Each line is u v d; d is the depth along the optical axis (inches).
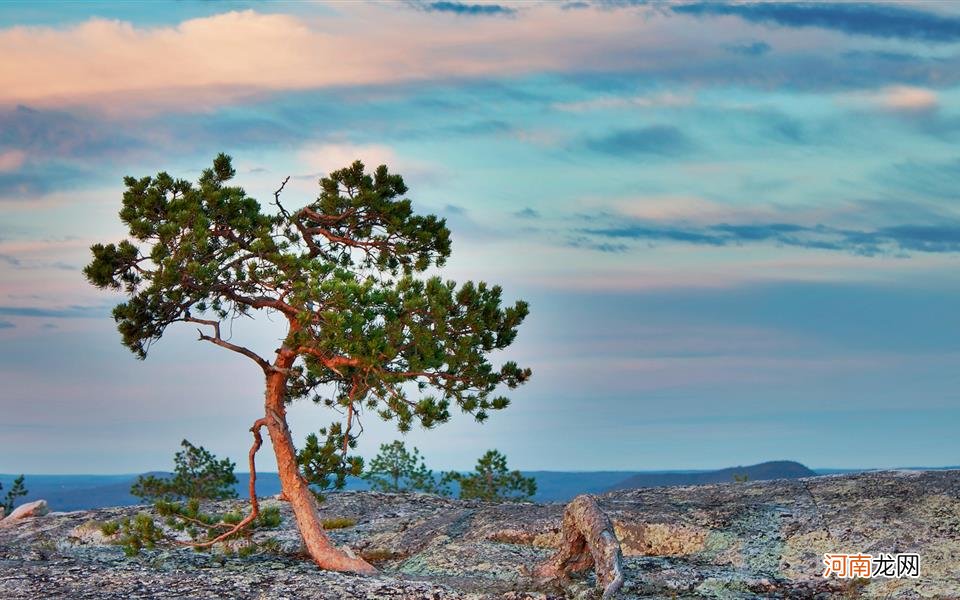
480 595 655.8
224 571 708.7
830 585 677.3
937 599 631.8
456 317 792.3
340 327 737.0
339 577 689.6
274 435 812.0
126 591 624.4
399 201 901.8
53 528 1001.5
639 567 744.3
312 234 901.2
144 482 1626.5
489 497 1658.5
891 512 797.9
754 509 853.8
